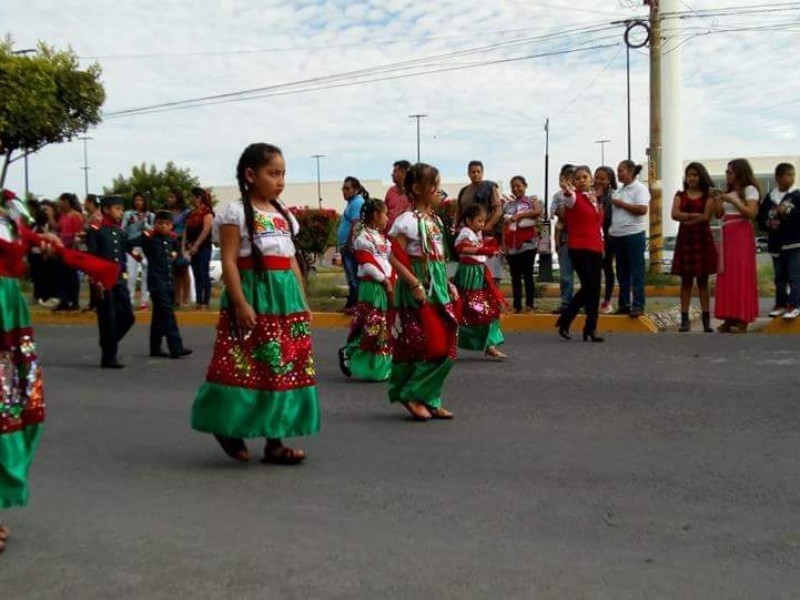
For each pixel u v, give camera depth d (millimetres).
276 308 5219
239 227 5152
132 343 11461
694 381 7559
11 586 3732
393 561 3922
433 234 6457
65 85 20562
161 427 6684
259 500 4820
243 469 5438
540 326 11516
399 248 6418
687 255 10367
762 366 8070
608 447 5707
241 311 5105
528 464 5387
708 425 6152
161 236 10133
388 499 4789
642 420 6359
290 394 5277
